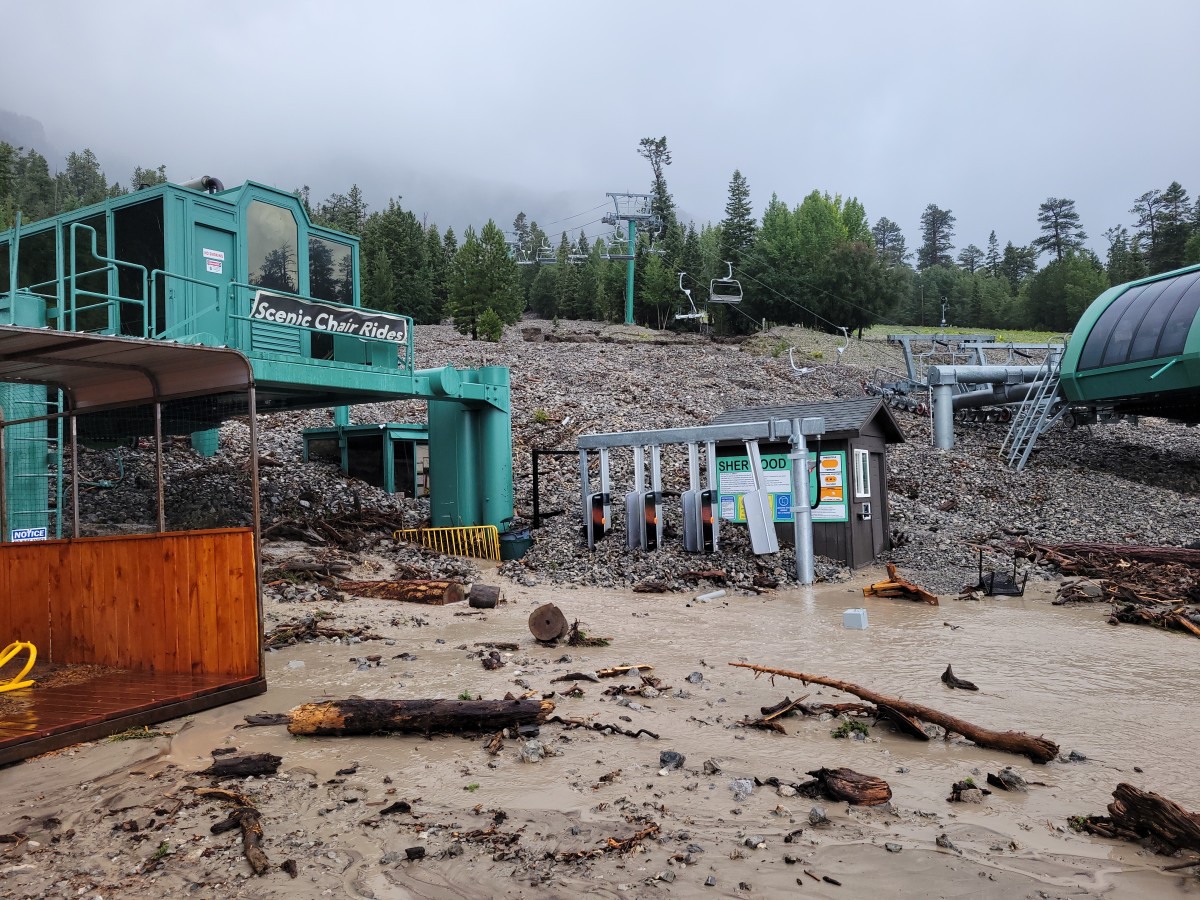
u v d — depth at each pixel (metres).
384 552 16.80
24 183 127.12
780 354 49.22
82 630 8.87
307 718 6.36
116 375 8.41
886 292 69.19
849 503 15.66
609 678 8.16
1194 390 25.33
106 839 4.64
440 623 11.24
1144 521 20.45
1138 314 26.42
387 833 4.67
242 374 7.71
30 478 11.60
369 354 16.00
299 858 4.39
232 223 14.59
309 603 12.41
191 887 4.10
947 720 6.28
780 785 5.34
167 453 19.95
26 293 13.06
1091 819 4.80
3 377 8.29
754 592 13.61
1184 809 4.64
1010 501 22.09
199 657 7.99
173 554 8.16
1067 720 6.83
